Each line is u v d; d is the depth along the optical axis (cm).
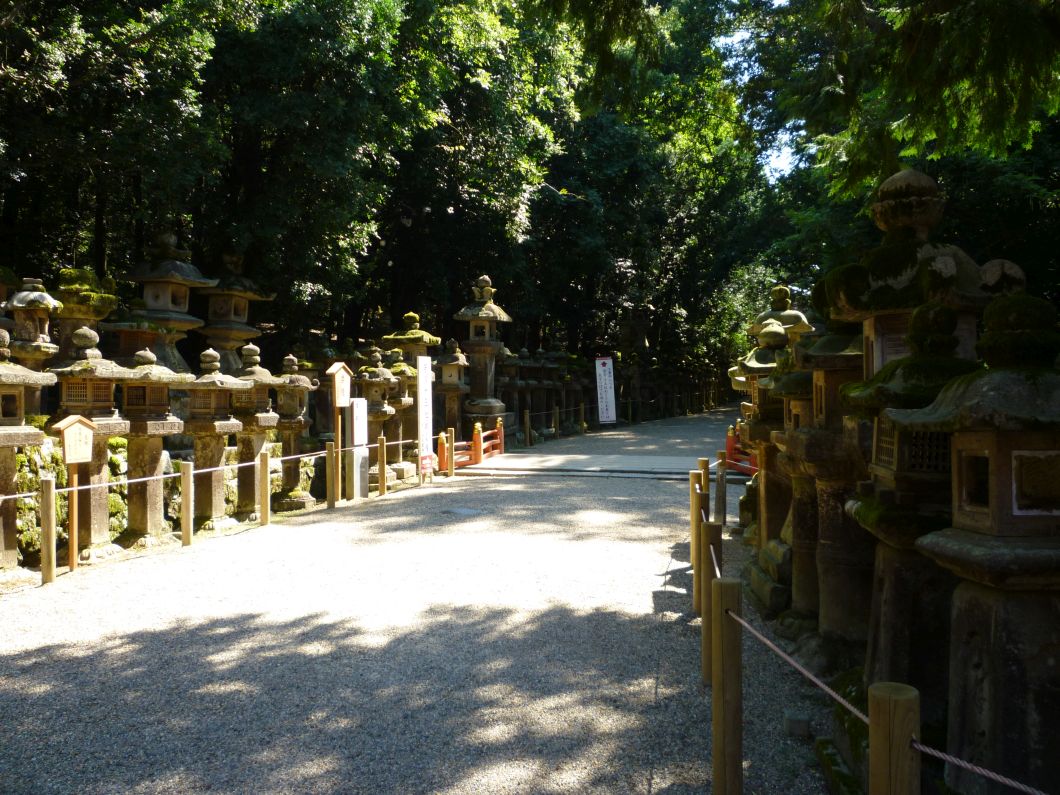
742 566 807
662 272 3484
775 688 491
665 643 571
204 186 1511
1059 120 1236
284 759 397
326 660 534
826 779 379
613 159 2647
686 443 2178
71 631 595
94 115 1291
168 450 1145
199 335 1744
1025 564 271
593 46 615
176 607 657
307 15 1412
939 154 696
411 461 1591
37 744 413
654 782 375
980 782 292
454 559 820
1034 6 486
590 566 791
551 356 2552
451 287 2477
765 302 4606
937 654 364
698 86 2420
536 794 365
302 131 1516
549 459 1752
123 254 2081
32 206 1700
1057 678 280
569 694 478
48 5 1229
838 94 633
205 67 1402
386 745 411
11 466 731
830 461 488
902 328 413
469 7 1719
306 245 1666
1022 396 270
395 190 2089
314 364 1650
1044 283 1355
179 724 436
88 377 818
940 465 356
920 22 550
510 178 2122
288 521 1079
